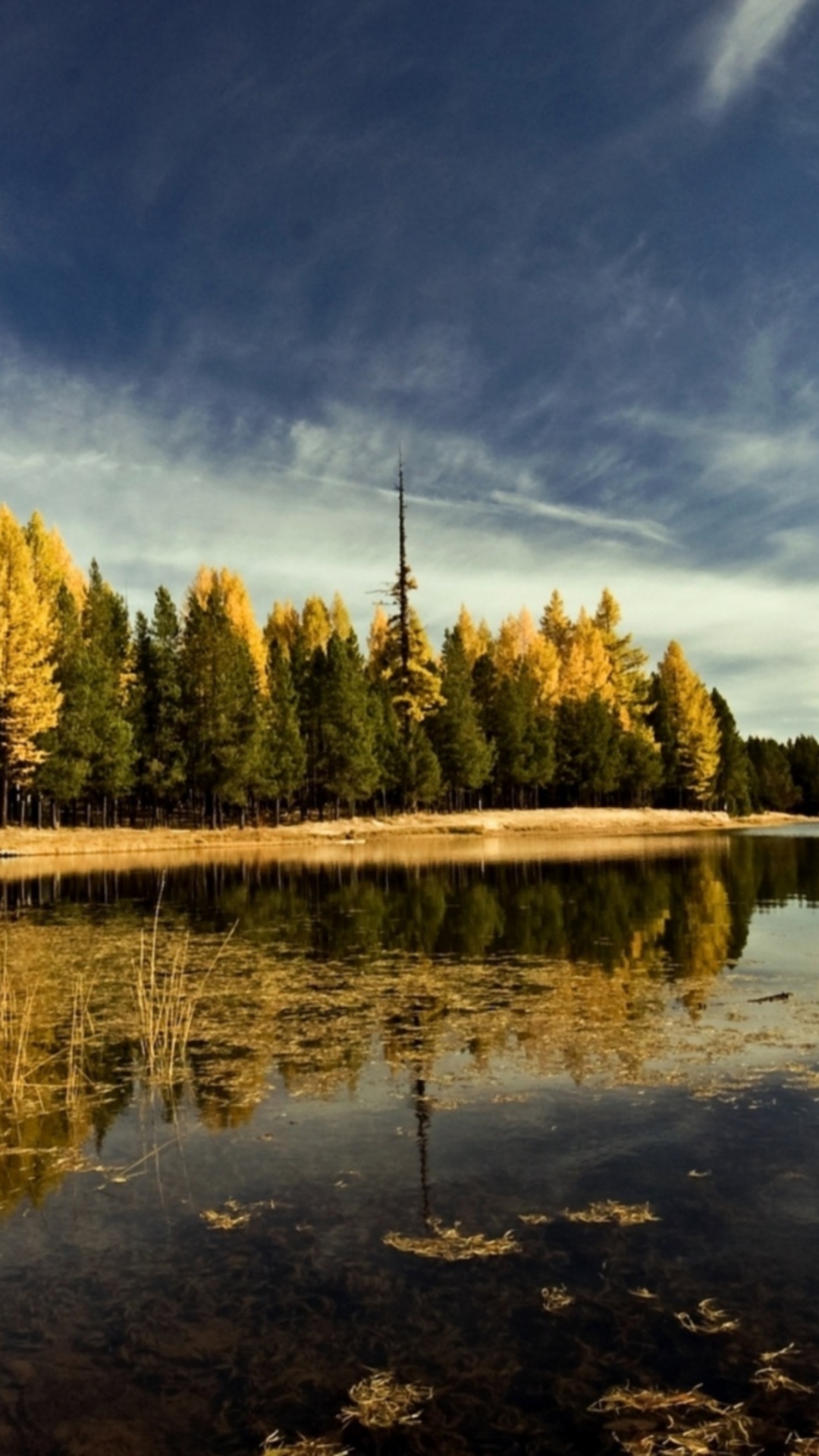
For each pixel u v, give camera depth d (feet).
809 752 329.52
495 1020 25.05
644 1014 25.61
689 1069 20.44
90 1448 8.74
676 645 235.61
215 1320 10.89
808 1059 21.09
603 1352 10.13
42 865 91.91
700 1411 9.17
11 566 123.95
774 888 62.49
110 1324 10.84
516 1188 14.38
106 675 131.64
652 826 201.67
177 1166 15.57
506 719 193.77
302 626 236.22
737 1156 15.53
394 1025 24.66
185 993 29.01
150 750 140.67
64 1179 15.12
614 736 210.79
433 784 170.81
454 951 37.09
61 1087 19.93
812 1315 10.77
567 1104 18.25
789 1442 8.72
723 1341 10.30
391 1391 9.53
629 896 57.77
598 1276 11.73
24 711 112.47
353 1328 10.66
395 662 177.99
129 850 117.80
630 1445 8.67
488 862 93.09
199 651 142.51
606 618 236.02
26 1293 11.55
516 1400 9.37
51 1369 10.00
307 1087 19.65
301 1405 9.34
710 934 41.39
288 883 69.82
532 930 43.09
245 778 141.79
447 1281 11.66
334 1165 15.44
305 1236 12.96
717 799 252.62
